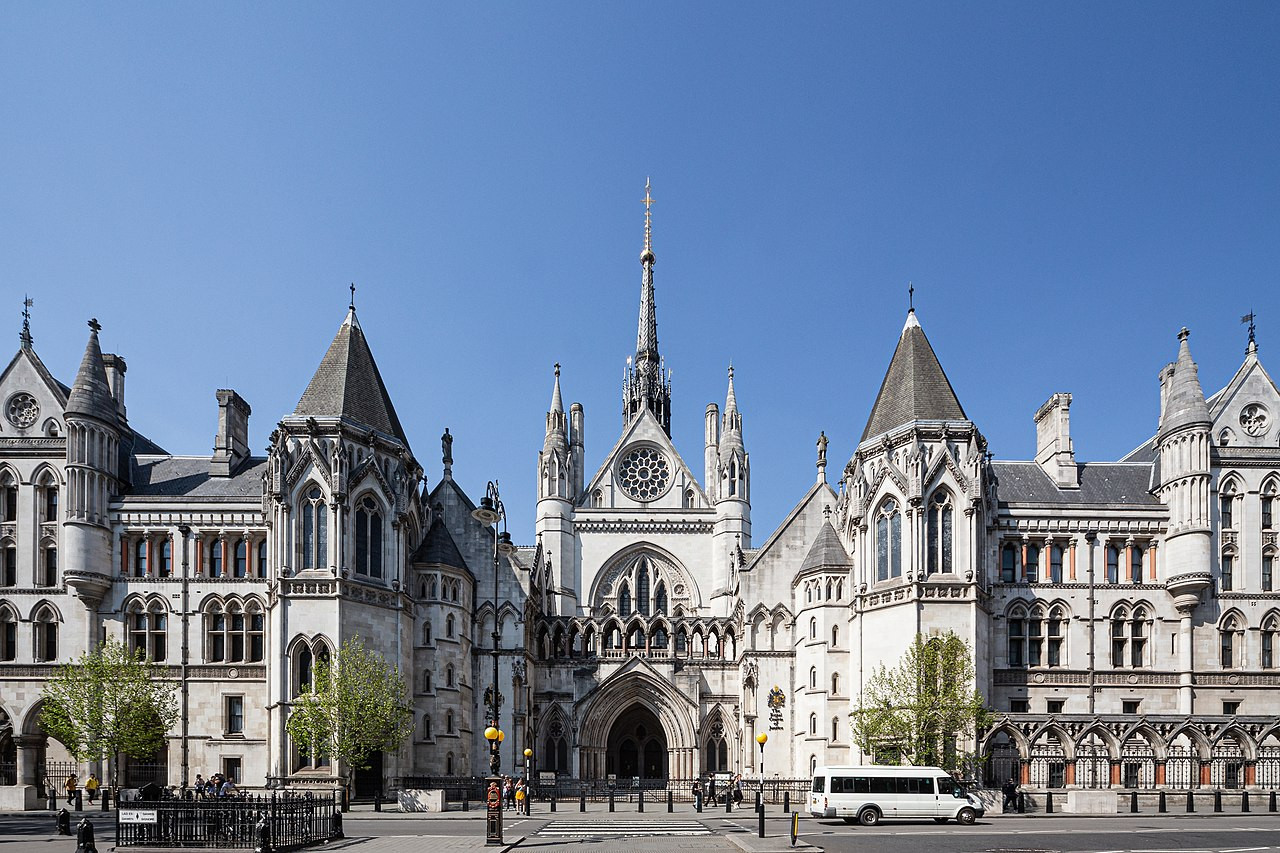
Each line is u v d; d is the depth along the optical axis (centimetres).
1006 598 6856
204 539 6956
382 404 7162
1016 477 7325
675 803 6316
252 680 6719
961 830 4250
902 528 6625
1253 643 6769
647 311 13600
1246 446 6956
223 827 3384
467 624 7556
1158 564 6938
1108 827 4366
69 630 6788
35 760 6694
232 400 7644
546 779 7469
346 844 3666
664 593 10000
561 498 10031
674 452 10400
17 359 7094
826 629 7138
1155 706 6738
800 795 6475
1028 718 6269
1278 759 6334
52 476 6944
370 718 5984
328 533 6488
